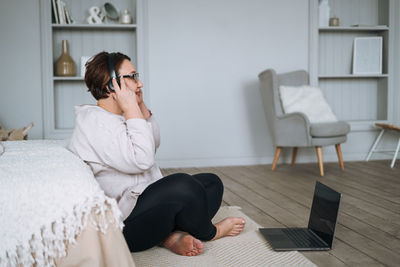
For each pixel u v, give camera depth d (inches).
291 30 171.8
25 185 37.9
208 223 62.4
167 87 164.9
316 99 160.4
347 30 186.2
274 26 170.7
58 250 38.3
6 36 153.3
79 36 166.1
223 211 92.0
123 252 40.7
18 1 153.3
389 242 71.9
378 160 179.0
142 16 159.0
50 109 157.4
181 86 165.9
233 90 169.8
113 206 40.1
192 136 168.1
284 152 173.9
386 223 84.0
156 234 58.0
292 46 172.2
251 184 128.6
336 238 74.0
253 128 171.9
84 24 156.1
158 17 162.2
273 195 111.9
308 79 173.5
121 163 50.9
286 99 157.6
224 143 170.4
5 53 153.6
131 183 56.5
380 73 182.4
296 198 108.0
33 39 154.7
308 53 173.6
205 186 67.2
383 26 177.5
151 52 162.9
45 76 156.2
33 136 157.0
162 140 165.9
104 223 39.7
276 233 73.9
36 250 37.0
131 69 54.5
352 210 94.9
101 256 39.3
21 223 36.6
